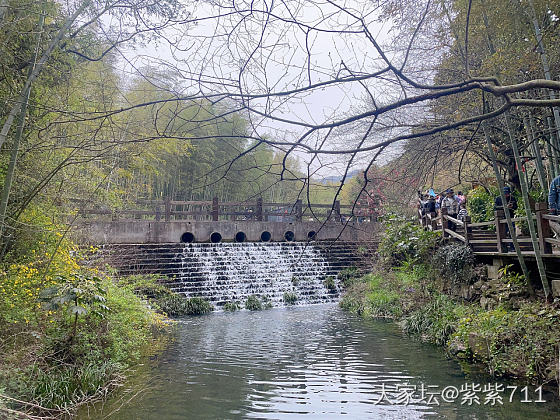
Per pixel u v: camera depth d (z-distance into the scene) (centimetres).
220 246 1912
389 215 1595
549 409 560
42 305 740
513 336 720
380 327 1209
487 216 1245
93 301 723
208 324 1308
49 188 866
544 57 659
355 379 725
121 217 2047
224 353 921
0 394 496
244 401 627
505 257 902
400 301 1373
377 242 1962
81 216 1248
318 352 925
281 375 756
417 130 596
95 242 1619
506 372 698
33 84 727
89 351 730
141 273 1675
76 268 952
